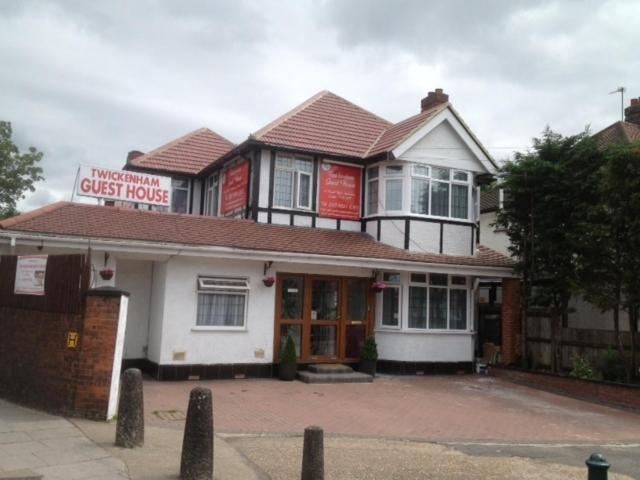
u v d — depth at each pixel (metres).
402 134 16.53
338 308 15.34
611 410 12.23
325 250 14.30
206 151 21.16
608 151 14.19
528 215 15.38
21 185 28.64
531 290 15.55
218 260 13.63
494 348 17.25
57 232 11.59
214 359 13.44
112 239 11.94
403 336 15.54
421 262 15.07
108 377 8.28
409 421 10.28
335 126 17.86
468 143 16.92
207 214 19.58
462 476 7.04
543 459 8.16
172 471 6.30
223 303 13.73
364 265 14.48
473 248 16.92
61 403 8.45
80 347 8.32
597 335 14.76
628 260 12.73
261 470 6.78
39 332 9.04
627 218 12.55
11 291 9.84
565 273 14.27
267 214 15.66
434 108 17.12
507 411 11.64
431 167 16.56
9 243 11.17
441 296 16.28
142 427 7.20
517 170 15.04
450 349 16.17
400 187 16.27
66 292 8.68
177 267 13.20
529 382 14.82
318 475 5.93
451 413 11.15
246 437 8.46
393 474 6.96
